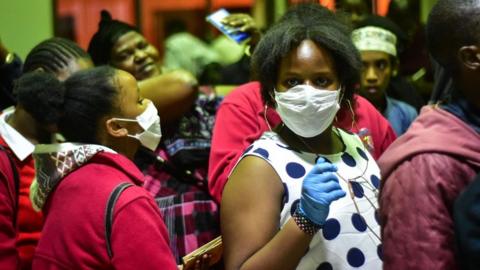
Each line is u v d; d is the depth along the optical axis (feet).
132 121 6.29
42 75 6.28
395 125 10.20
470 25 4.86
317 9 6.30
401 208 4.75
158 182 8.32
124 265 5.50
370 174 6.20
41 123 6.31
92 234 5.60
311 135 5.89
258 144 5.86
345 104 6.37
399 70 11.69
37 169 6.09
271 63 5.97
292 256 5.34
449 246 4.56
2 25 17.11
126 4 18.90
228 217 5.65
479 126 4.94
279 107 5.93
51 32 17.63
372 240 5.76
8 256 6.19
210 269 7.50
